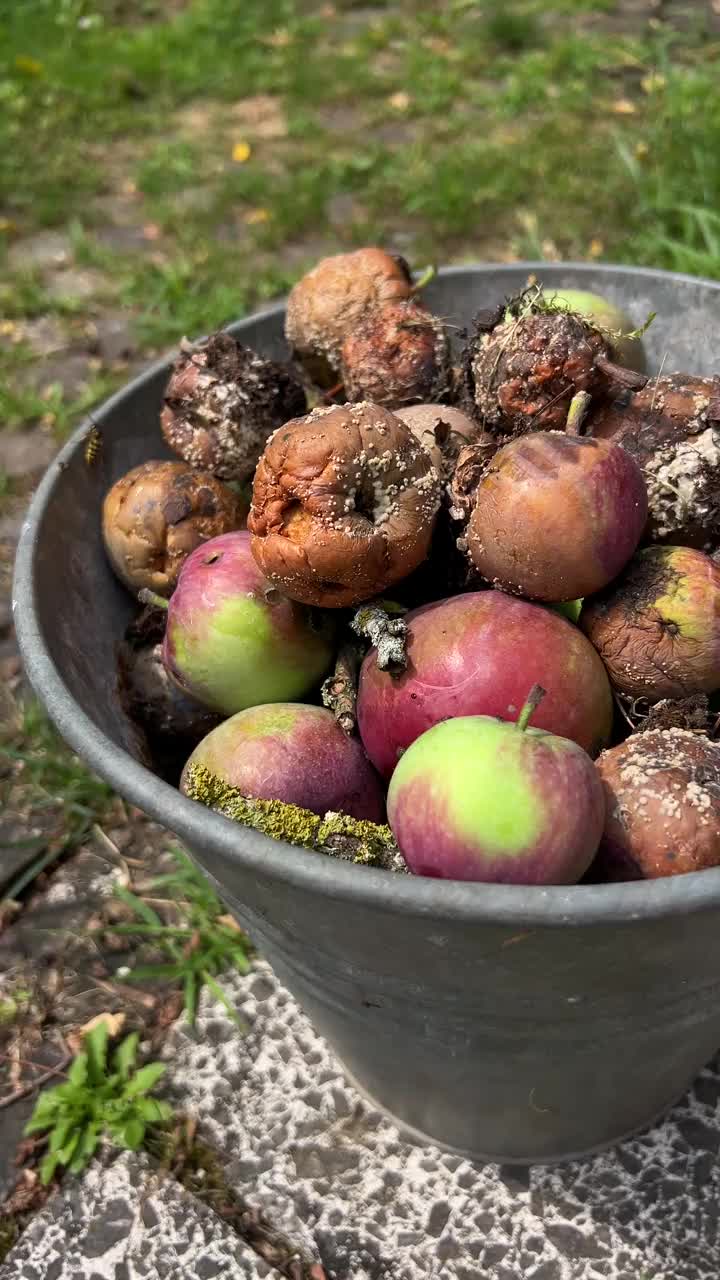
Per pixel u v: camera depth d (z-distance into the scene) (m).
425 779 0.37
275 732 0.43
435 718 0.40
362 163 1.32
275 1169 0.53
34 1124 0.55
